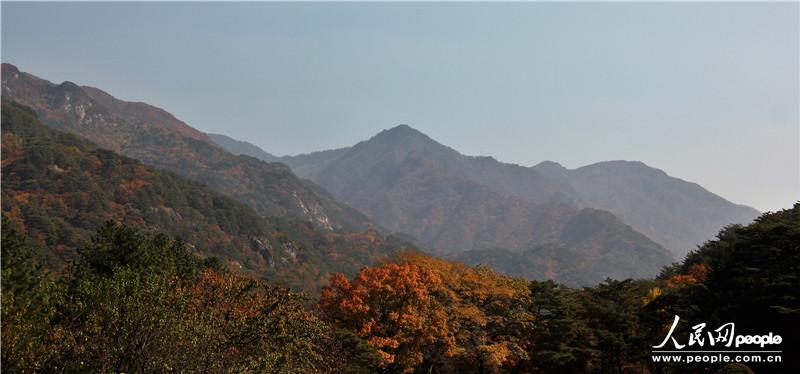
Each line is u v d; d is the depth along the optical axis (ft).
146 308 64.23
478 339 123.24
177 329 63.31
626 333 123.34
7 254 90.02
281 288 88.84
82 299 73.92
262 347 71.10
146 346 62.23
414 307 114.83
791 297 91.86
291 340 76.54
